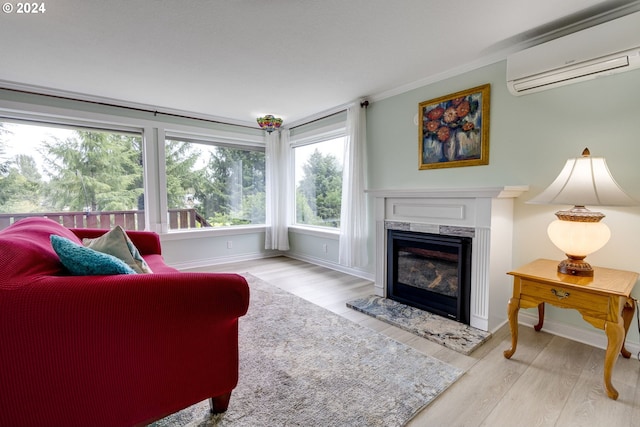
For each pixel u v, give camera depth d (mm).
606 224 2004
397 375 1744
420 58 2504
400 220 2869
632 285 1682
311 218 4664
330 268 4258
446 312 2525
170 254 4152
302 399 1539
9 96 3062
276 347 2059
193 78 2910
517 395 1578
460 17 1923
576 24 2002
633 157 1888
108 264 1188
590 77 1974
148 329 1137
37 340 981
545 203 1827
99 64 2592
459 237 2410
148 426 1345
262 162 5027
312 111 4066
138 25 1996
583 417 1423
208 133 4352
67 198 3564
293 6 1804
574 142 2107
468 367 1832
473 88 2607
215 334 1319
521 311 2436
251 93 3350
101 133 3713
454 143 2766
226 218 4688
